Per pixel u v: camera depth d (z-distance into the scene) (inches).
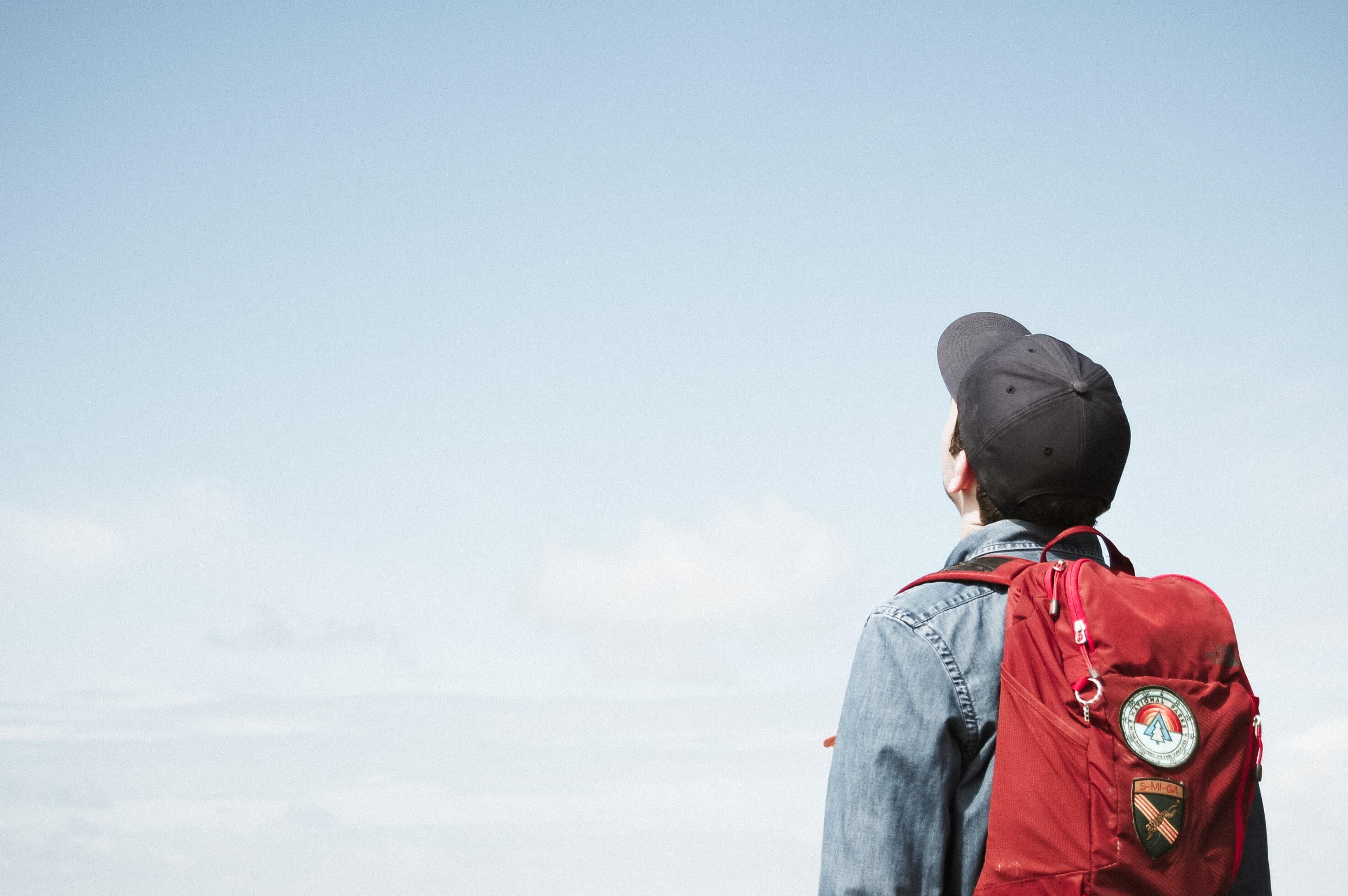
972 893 70.4
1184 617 69.7
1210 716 67.3
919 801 70.1
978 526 84.6
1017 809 67.2
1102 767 65.6
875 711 71.9
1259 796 74.4
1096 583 70.7
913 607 74.2
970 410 81.5
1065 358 80.0
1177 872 64.9
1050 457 77.7
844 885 70.1
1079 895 64.9
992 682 71.5
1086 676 67.6
